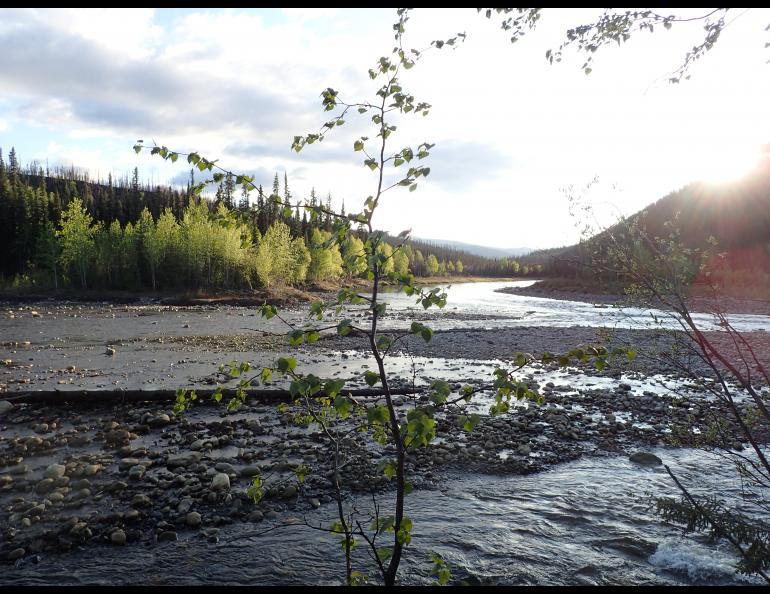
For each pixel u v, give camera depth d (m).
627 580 5.30
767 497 7.11
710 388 2.98
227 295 64.44
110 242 76.06
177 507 6.86
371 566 5.57
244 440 9.49
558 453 9.30
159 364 18.20
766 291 56.44
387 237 2.57
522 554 5.83
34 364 18.14
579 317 42.69
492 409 2.68
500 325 35.06
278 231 74.06
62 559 5.71
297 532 6.31
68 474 7.91
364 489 7.56
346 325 2.59
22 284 70.69
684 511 3.02
